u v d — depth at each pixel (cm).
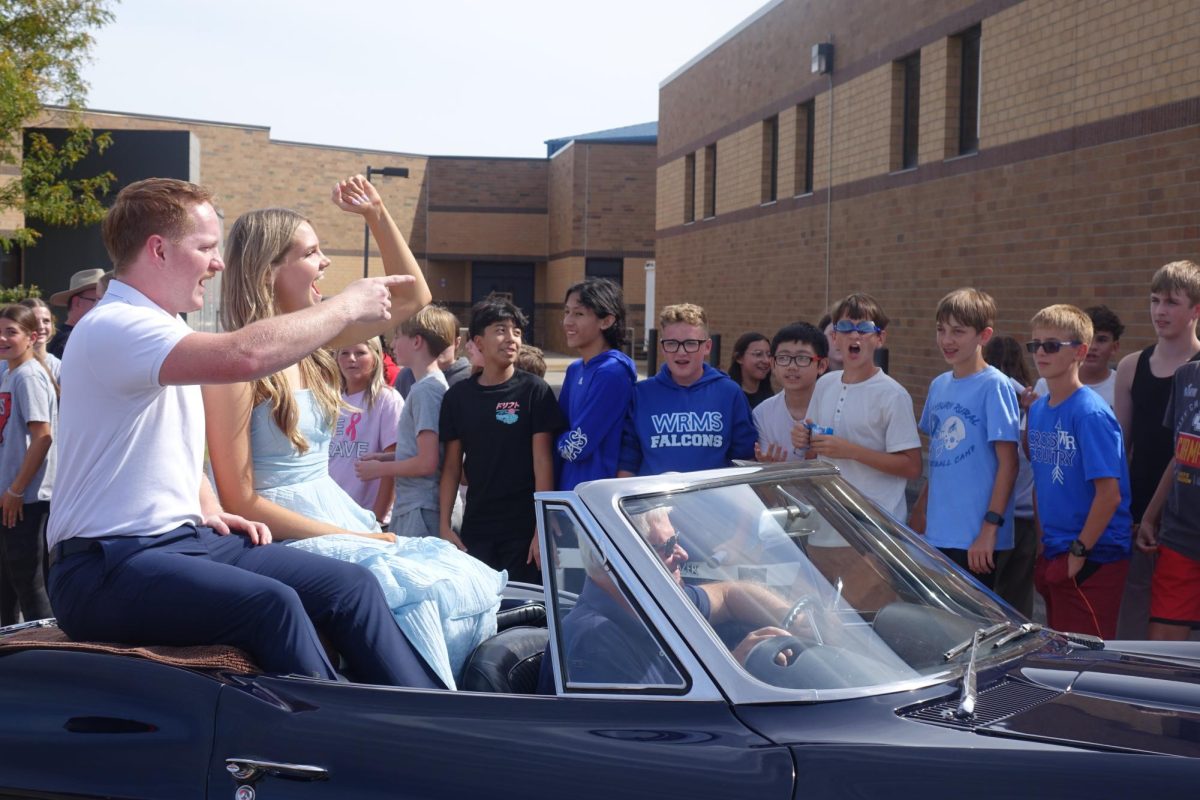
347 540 347
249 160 3522
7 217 1761
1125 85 1039
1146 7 1005
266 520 348
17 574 657
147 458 308
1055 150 1143
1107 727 241
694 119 2277
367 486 625
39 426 651
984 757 228
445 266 4034
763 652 267
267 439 355
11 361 659
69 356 307
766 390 748
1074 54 1109
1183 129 969
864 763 231
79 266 1836
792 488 318
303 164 3622
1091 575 504
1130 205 1038
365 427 623
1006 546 518
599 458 525
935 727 243
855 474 527
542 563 286
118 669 290
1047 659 291
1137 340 1032
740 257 2036
